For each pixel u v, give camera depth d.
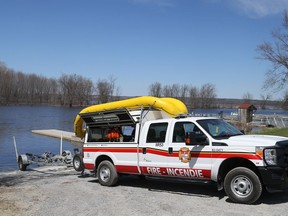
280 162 7.97
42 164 17.31
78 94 142.88
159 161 9.70
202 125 9.13
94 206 8.64
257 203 8.18
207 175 8.74
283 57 50.22
